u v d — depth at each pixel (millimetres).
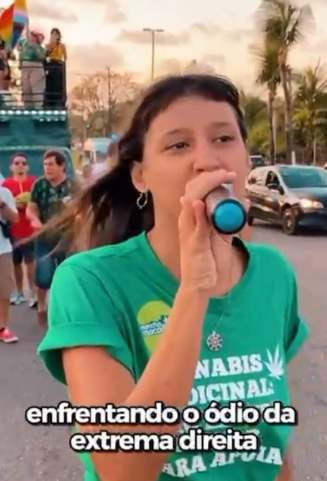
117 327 1203
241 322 1298
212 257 1056
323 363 5000
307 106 41656
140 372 1218
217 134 1209
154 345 1221
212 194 1029
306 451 3602
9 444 3732
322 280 8680
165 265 1246
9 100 12734
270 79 37375
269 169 14875
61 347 1161
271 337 1341
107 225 1540
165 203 1230
